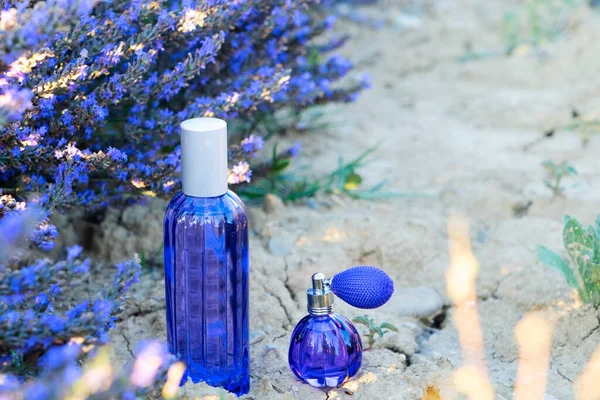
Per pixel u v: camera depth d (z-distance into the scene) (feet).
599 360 3.08
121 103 3.22
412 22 5.82
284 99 3.69
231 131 3.99
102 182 3.23
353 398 2.91
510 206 3.81
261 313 3.22
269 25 3.39
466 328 3.26
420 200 3.85
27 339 2.59
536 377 3.05
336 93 3.79
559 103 4.56
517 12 6.08
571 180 3.96
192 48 3.35
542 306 3.29
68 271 2.59
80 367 2.82
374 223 3.59
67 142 3.07
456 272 3.46
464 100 4.68
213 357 2.88
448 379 2.99
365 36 5.60
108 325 2.77
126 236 3.47
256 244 3.53
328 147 4.22
